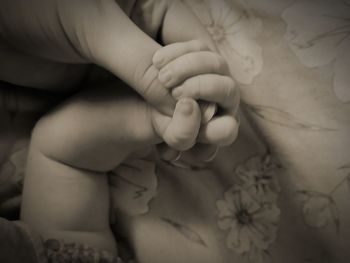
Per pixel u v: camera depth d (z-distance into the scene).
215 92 0.24
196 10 0.33
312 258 0.31
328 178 0.31
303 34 0.32
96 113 0.27
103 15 0.25
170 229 0.30
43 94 0.29
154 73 0.24
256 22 0.33
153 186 0.30
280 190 0.31
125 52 0.25
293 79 0.32
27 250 0.24
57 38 0.26
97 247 0.28
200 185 0.31
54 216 0.27
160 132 0.26
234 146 0.32
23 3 0.25
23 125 0.30
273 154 0.31
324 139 0.31
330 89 0.31
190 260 0.29
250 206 0.31
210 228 0.30
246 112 0.32
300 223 0.31
